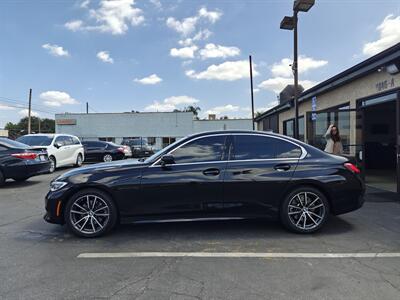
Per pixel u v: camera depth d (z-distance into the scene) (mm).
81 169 4930
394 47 7043
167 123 42938
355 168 5016
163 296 3010
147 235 4812
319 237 4668
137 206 4715
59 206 4699
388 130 14812
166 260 3863
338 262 3766
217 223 5410
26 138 13398
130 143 24297
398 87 7836
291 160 4895
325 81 11148
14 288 3176
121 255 4031
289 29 10289
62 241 4578
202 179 4719
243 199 4758
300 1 9219
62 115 43094
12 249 4262
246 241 4520
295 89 9984
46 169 10203
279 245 4348
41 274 3492
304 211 4816
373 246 4285
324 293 3041
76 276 3439
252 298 2963
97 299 2965
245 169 4781
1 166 9000
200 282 3285
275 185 4773
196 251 4152
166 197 4715
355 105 10086
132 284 3252
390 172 12969
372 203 6820
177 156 4871
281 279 3336
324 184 4793
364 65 8578
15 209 6594
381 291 3070
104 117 42969
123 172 4750
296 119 10062
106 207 4711
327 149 9273
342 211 4898
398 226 5180
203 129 44656
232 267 3646
